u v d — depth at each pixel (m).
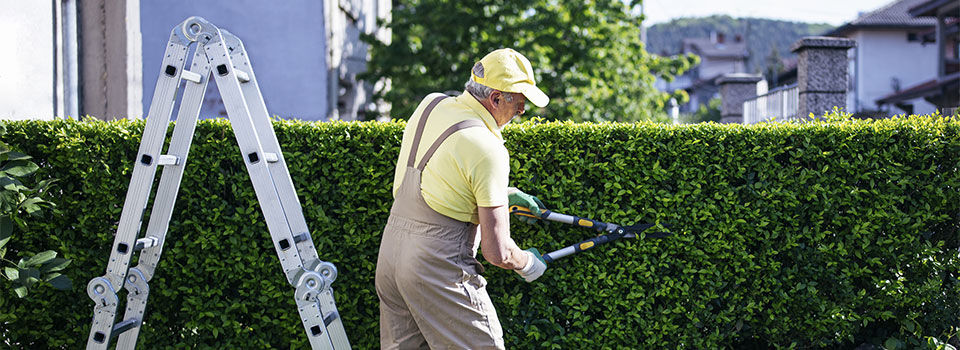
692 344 3.50
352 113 12.19
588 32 10.98
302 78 9.53
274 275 3.33
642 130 3.26
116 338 3.38
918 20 31.34
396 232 2.61
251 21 9.45
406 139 2.68
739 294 3.43
